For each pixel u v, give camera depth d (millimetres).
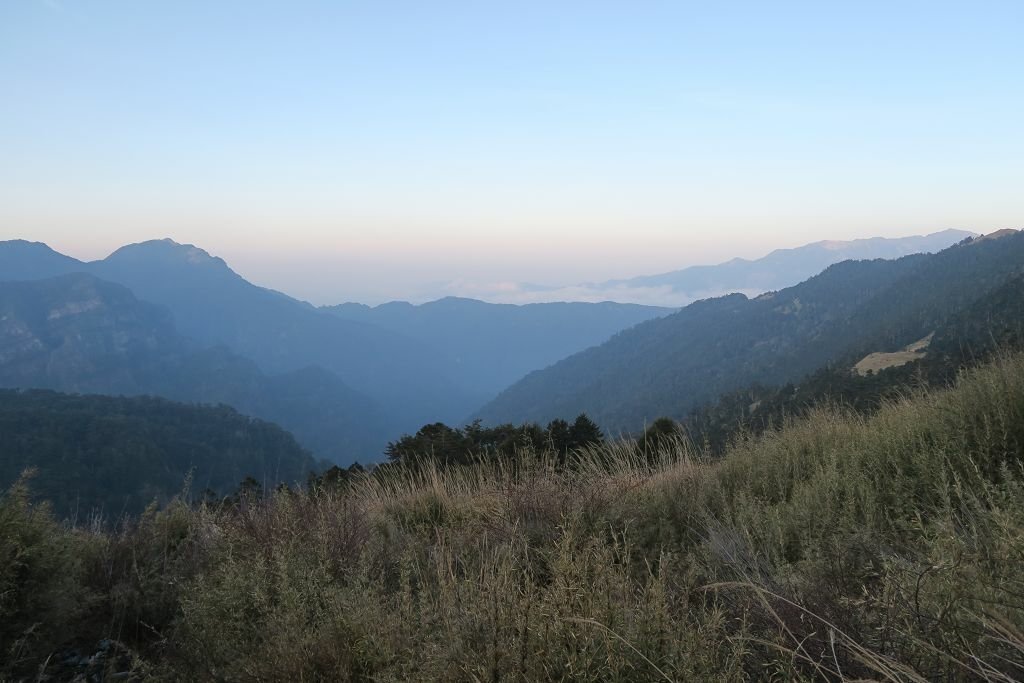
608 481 5020
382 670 2297
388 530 4711
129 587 3760
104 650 3375
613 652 1912
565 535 2795
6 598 3033
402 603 2686
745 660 1985
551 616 2125
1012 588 1904
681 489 4969
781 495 4422
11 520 3230
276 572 3061
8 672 2998
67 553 3592
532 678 1979
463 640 2188
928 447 4164
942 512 2965
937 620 1759
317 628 2678
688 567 3080
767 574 2723
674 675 1865
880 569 2441
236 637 2768
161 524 4680
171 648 3047
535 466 5477
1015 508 2541
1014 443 3859
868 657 1689
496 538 3785
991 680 1539
